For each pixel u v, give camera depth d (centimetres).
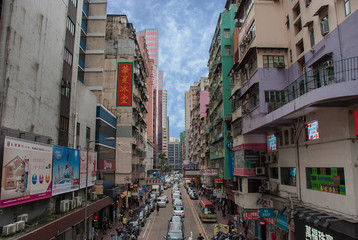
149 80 8075
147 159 6625
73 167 1862
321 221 1130
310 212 1271
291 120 1570
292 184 1656
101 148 2728
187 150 11856
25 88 1323
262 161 2078
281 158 1792
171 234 2000
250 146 2097
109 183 3023
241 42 2302
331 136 1221
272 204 1822
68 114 1888
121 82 3456
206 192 5334
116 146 3372
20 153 1205
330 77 1253
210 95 4366
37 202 1423
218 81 3516
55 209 1641
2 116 1139
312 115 1370
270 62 1811
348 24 1158
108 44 3531
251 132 2042
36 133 1438
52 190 1529
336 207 1184
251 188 2066
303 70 1542
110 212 3097
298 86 1616
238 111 2292
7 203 1106
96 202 2117
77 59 2069
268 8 1880
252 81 1922
